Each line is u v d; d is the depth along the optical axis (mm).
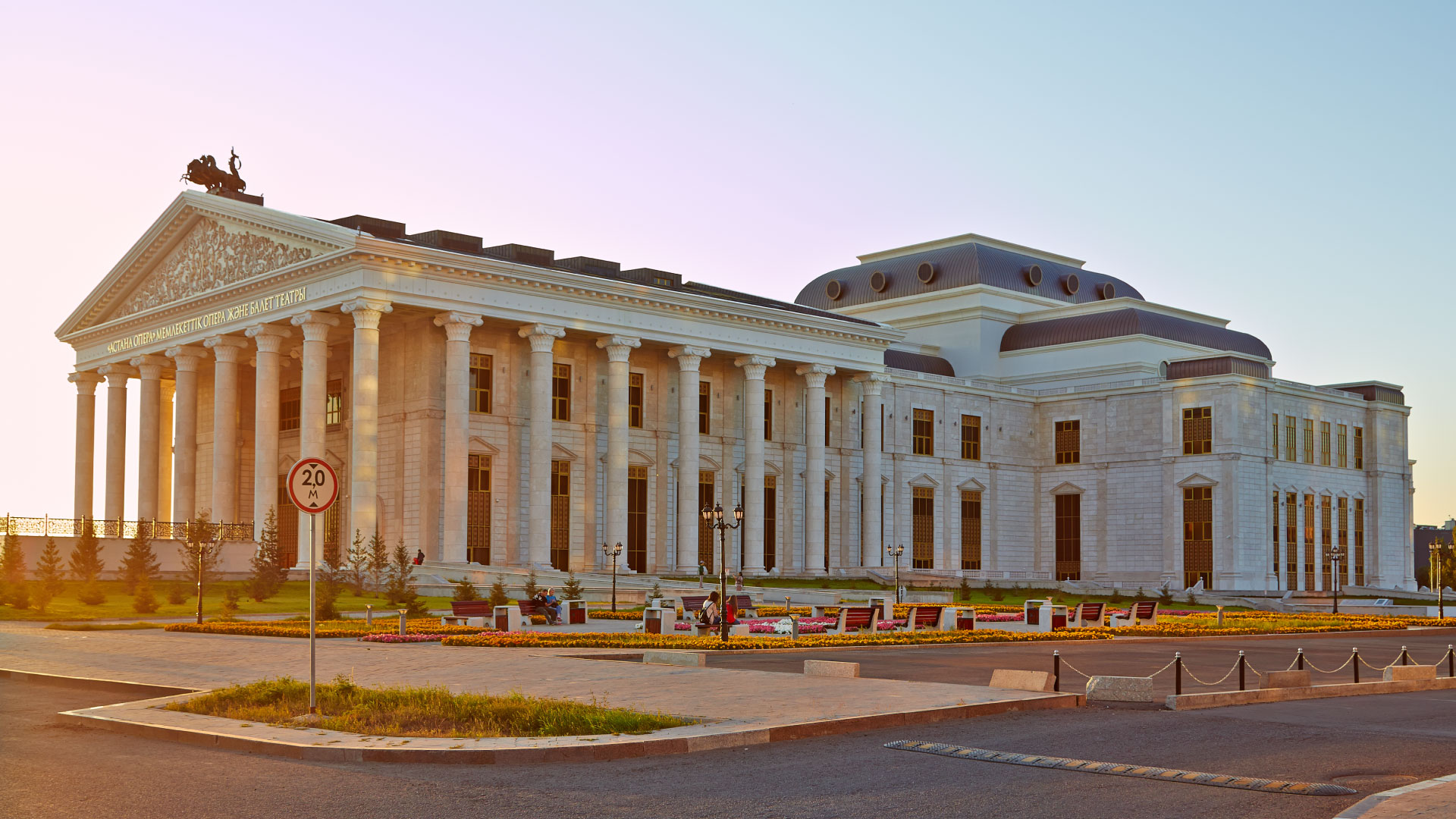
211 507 102688
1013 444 121688
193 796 17328
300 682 27469
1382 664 42656
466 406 82188
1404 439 129000
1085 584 106438
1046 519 122188
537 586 74688
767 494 103875
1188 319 129375
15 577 73812
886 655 42656
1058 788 18188
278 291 84812
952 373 127688
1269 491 111875
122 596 71938
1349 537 122125
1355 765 20375
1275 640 56312
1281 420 114688
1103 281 142625
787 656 41500
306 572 82062
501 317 83938
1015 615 71000
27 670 32656
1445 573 125062
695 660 34938
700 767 19734
